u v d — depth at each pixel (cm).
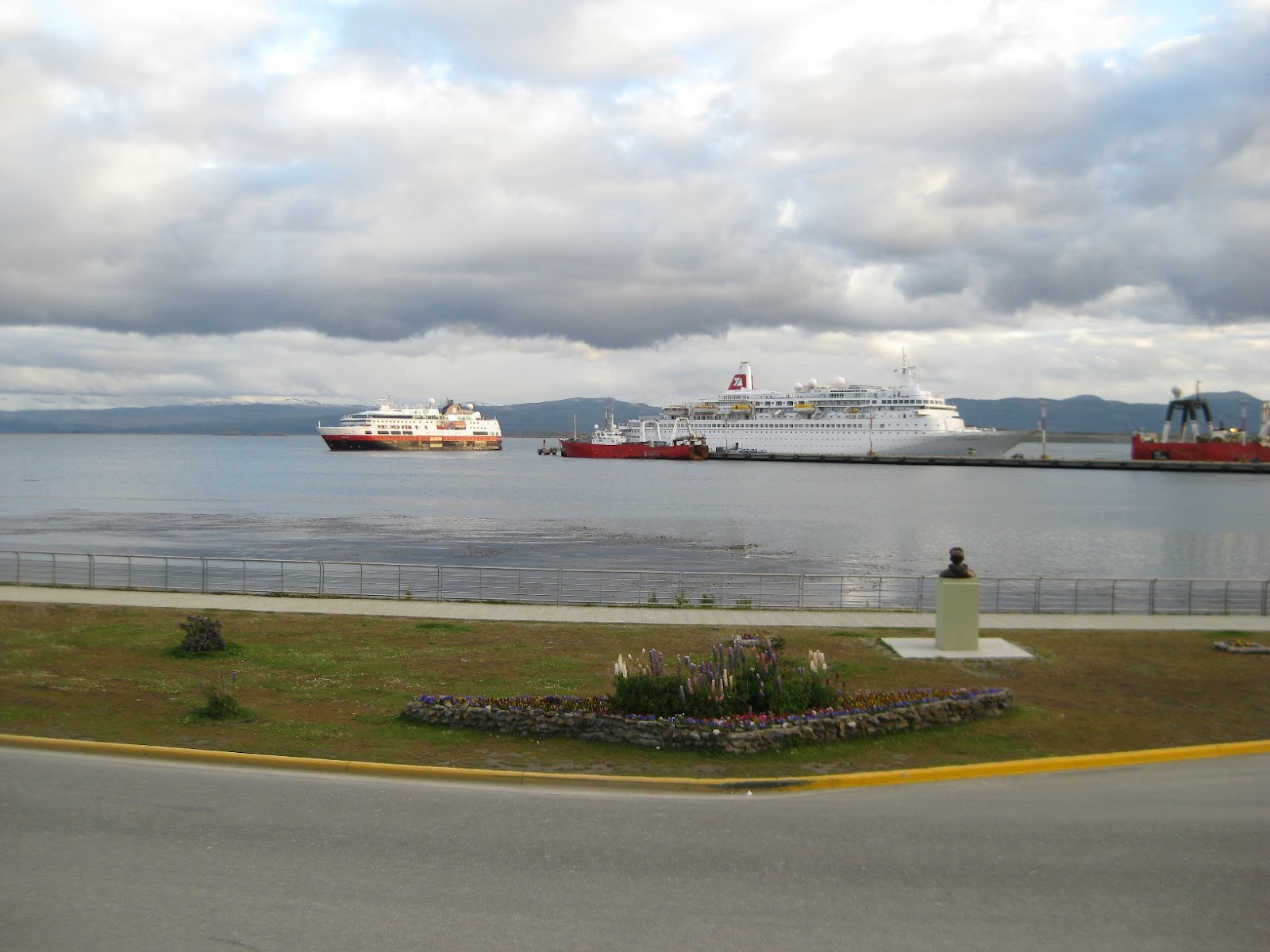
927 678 2267
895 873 1129
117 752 1617
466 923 985
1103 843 1233
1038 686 2194
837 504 12662
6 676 2134
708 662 1914
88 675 2188
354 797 1402
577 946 938
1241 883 1110
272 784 1459
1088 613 3344
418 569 6347
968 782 1534
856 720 1761
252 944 934
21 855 1141
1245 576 6631
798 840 1236
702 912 1016
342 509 11656
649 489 15375
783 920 1001
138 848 1172
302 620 2981
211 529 9256
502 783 1502
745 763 1600
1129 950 950
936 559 7412
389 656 2484
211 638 2478
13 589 3488
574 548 7844
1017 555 7750
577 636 2786
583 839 1234
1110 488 16012
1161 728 1845
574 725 1733
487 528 9556
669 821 1310
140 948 922
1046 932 984
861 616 3195
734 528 9650
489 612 3189
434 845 1202
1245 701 2064
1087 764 1634
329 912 1006
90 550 7419
